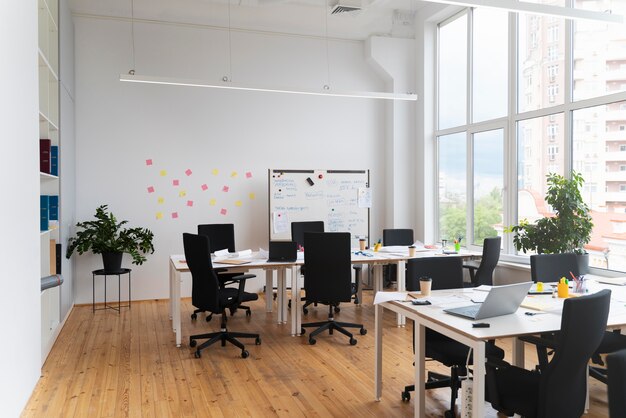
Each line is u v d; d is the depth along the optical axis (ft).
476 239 21.48
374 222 25.18
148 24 21.63
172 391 11.57
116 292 21.30
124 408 10.61
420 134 24.34
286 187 23.07
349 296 15.34
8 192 9.33
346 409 10.59
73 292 20.57
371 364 13.48
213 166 22.61
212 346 15.17
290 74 23.62
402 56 24.45
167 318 18.67
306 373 12.78
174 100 22.03
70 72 19.31
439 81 24.13
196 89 22.31
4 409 8.95
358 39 24.54
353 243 24.02
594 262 15.90
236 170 22.93
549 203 15.38
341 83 24.41
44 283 9.70
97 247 19.17
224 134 22.72
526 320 8.52
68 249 18.44
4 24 9.23
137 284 21.66
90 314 19.30
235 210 22.93
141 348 14.93
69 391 11.55
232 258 16.67
